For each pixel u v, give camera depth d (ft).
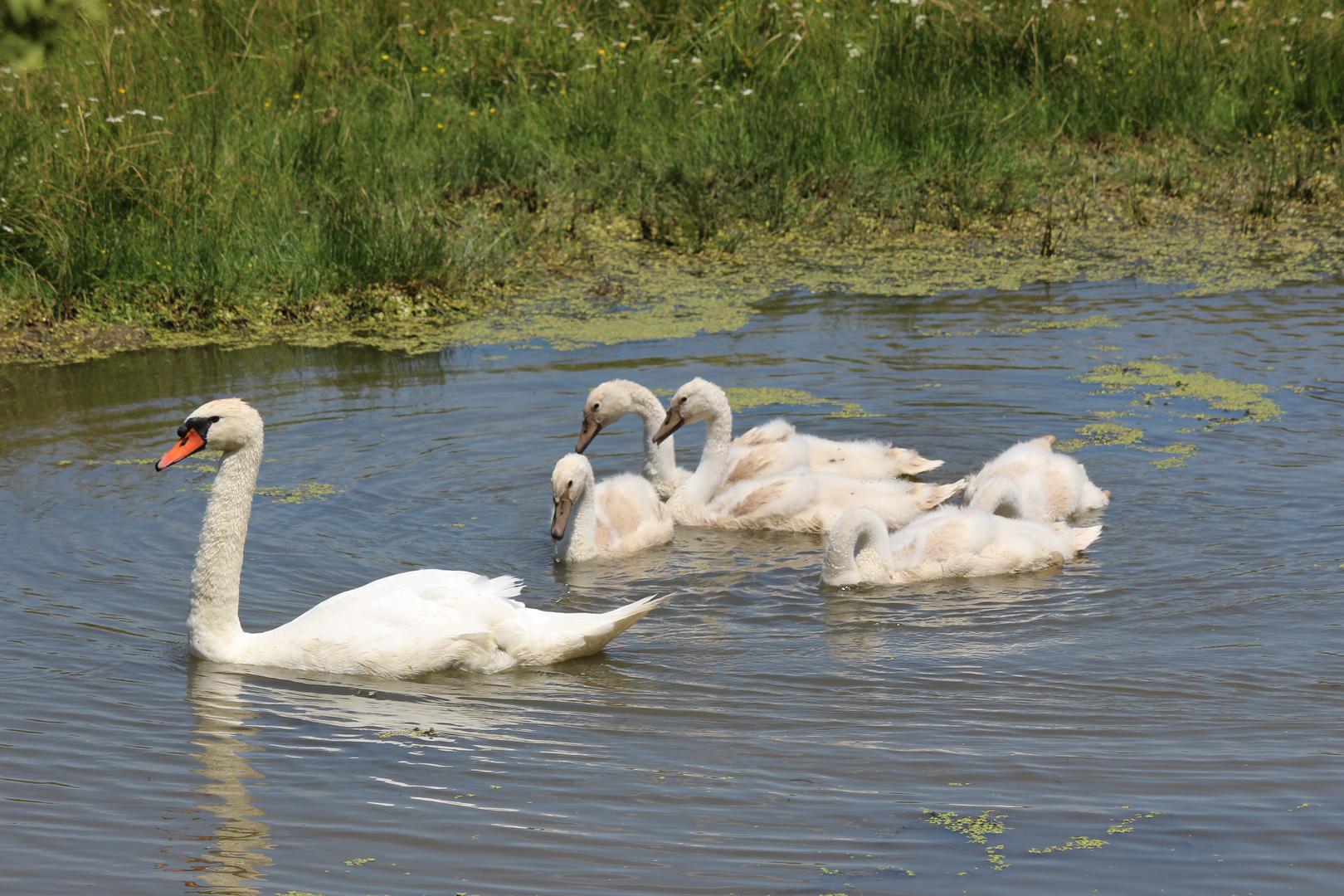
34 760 26.04
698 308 64.18
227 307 63.31
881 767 25.61
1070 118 94.07
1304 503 39.75
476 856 22.76
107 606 33.83
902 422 48.57
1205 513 39.58
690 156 82.64
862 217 80.69
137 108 72.49
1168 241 75.05
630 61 92.17
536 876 22.18
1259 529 38.14
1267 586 34.45
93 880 22.12
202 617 31.19
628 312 63.87
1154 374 52.06
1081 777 25.07
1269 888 21.61
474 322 63.16
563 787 25.07
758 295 66.13
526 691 29.71
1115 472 42.86
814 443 45.37
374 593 31.81
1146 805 24.07
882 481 42.91
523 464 45.37
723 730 27.43
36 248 64.13
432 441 47.11
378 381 53.98
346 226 68.18
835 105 88.48
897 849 22.82
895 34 94.27
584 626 31.42
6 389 53.11
